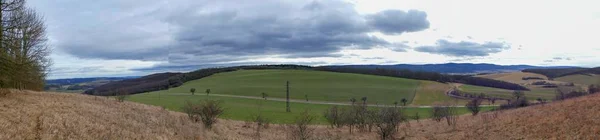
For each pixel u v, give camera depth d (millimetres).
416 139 30750
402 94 102562
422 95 100062
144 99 82500
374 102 90500
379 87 114750
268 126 36031
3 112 17031
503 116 34906
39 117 17375
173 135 20156
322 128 38844
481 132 29906
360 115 37562
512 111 39125
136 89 113438
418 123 43125
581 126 24344
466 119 39938
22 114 17422
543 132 25422
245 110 66375
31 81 29422
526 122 29234
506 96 90625
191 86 125875
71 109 22109
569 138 22891
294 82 128500
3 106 18812
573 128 24422
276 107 77500
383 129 30703
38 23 31562
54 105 22531
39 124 15898
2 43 22844
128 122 21234
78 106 24266
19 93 26688
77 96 35156
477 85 120312
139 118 24297
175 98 88938
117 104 33156
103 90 75438
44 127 15391
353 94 104938
